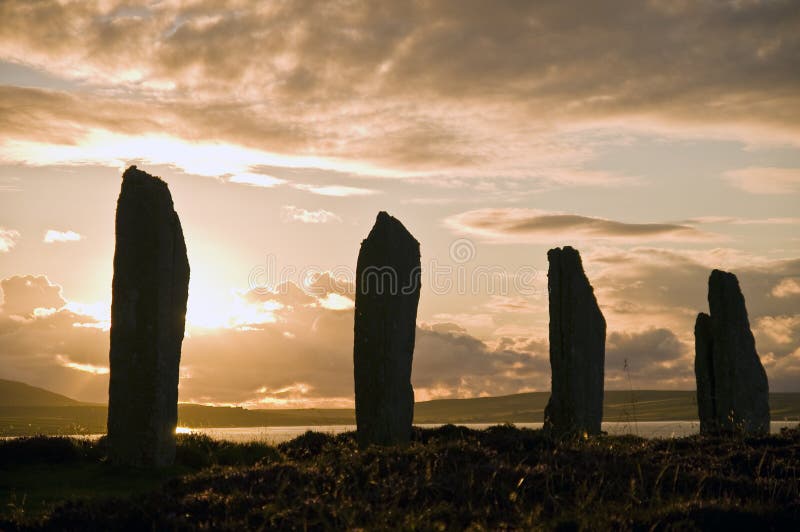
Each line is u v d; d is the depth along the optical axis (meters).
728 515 11.45
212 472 14.73
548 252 26.55
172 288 21.78
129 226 21.67
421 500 12.35
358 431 21.27
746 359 27.45
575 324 25.50
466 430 22.59
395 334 21.53
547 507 12.18
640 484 13.28
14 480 19.00
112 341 21.30
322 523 11.34
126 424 20.78
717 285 28.19
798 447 17.31
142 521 11.98
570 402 24.92
